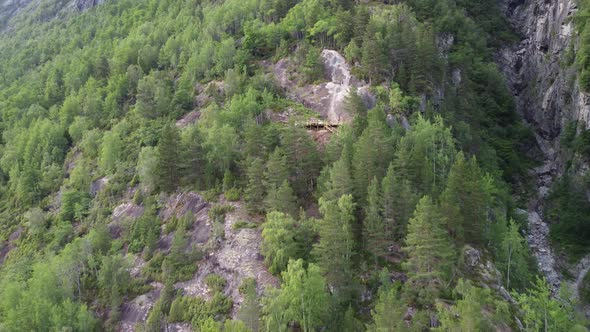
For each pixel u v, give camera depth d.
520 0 171.12
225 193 77.00
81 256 75.12
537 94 137.75
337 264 55.34
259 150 79.75
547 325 51.16
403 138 72.06
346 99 84.69
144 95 110.06
